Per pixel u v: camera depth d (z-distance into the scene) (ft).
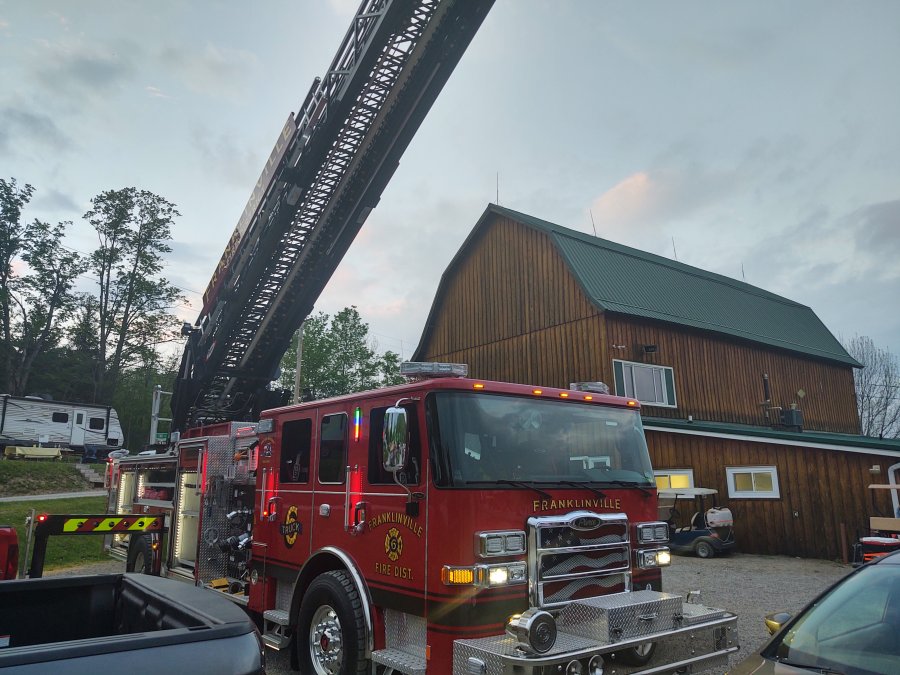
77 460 115.96
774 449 51.72
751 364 75.10
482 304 75.51
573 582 16.20
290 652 20.95
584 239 72.23
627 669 14.88
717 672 20.70
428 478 15.65
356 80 35.19
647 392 62.95
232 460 26.71
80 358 181.57
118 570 39.63
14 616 10.82
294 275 42.63
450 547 14.94
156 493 31.63
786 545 50.19
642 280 70.74
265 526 22.31
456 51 34.47
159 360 191.52
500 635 14.64
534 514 16.06
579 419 18.33
